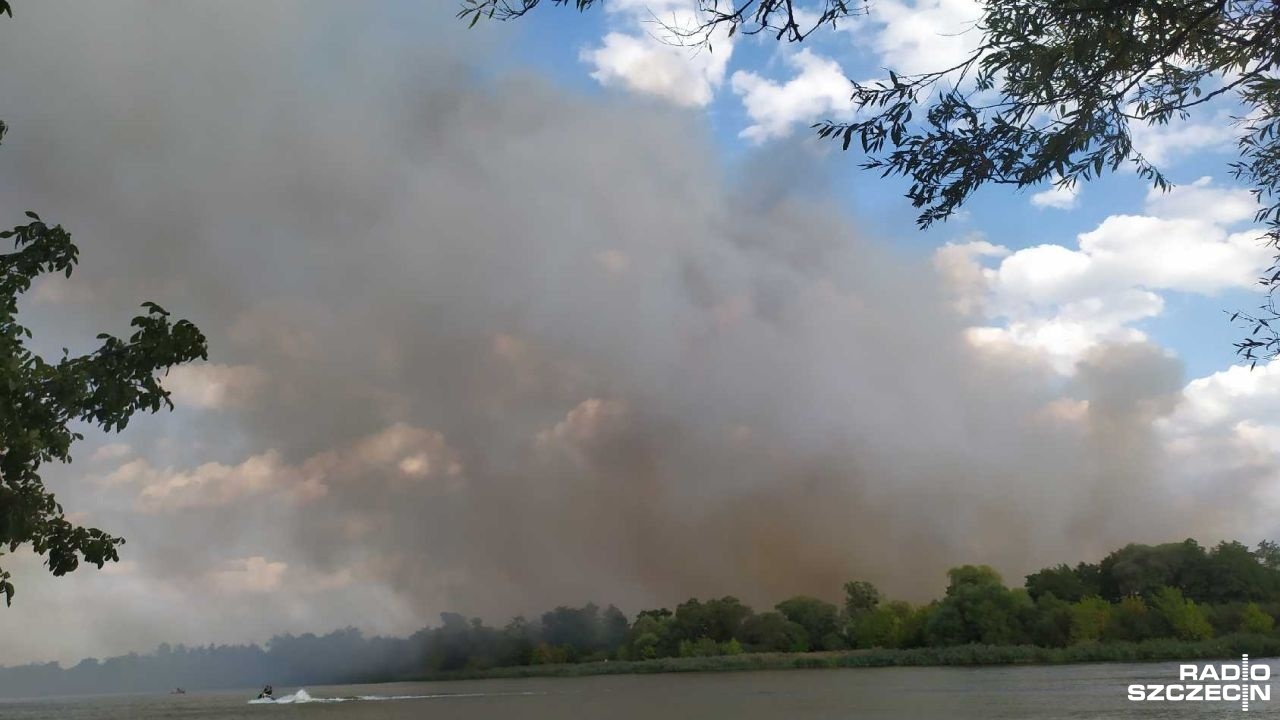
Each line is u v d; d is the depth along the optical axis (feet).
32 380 60.70
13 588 63.41
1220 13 43.78
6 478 61.05
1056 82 46.47
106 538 67.72
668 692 523.70
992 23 46.85
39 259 67.51
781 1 42.65
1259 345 58.08
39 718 614.34
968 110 47.37
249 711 583.58
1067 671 501.97
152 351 65.62
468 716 392.88
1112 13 43.70
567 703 464.65
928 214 50.78
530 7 47.52
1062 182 49.65
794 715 308.81
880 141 48.83
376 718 411.95
